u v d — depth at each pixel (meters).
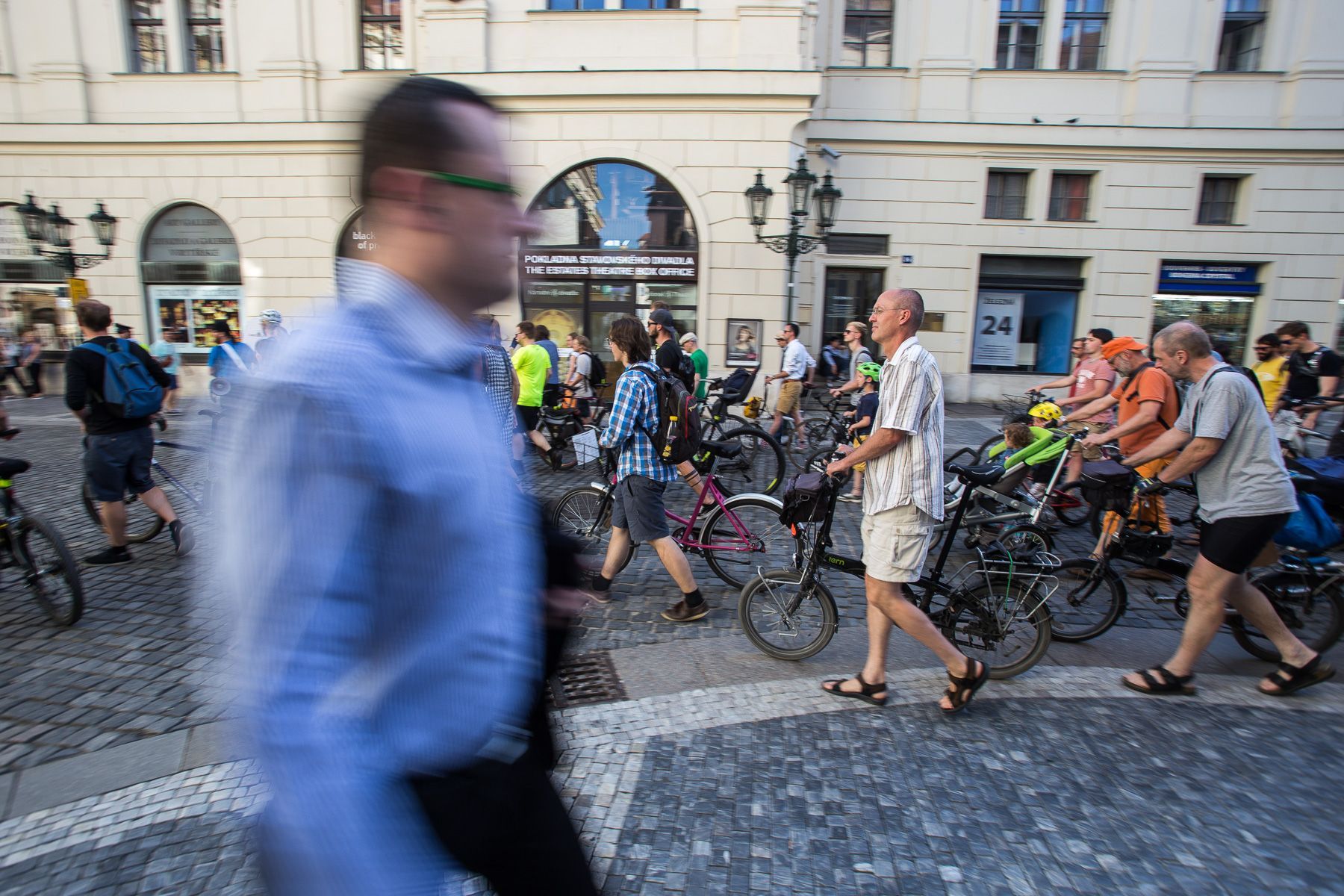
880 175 13.39
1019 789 2.61
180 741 2.89
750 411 9.52
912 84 13.14
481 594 0.95
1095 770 2.72
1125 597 3.87
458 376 0.98
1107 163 13.16
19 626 3.96
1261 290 13.38
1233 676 3.51
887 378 2.88
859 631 4.03
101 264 13.47
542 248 12.62
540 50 12.08
